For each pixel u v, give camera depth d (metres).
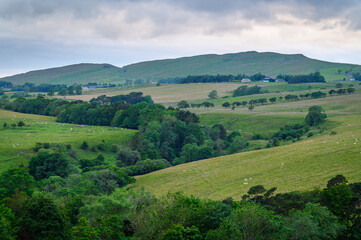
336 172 73.38
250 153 104.38
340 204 50.50
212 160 105.12
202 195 76.44
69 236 44.25
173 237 40.84
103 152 135.88
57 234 42.56
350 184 57.78
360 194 53.09
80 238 41.88
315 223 43.84
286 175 78.62
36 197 44.91
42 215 42.22
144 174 104.31
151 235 44.72
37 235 41.44
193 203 52.22
